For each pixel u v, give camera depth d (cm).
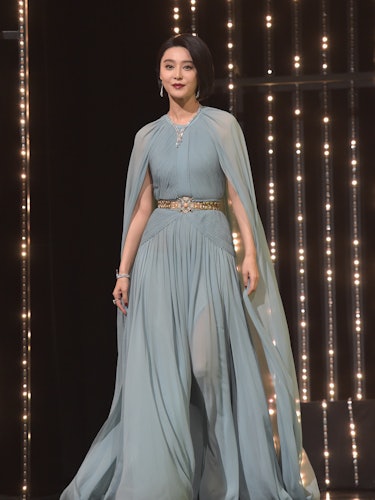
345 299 1377
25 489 1200
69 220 1325
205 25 1399
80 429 1327
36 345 1243
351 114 1388
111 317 1352
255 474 1014
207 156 1037
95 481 1055
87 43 1364
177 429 980
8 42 1225
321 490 1249
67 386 1318
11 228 1214
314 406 1287
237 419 1030
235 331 1031
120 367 1077
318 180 1389
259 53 1405
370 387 1365
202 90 1058
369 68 1390
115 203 1360
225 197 1081
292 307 1381
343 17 1396
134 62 1378
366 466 1258
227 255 1040
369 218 1379
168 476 962
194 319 1010
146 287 1023
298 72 1396
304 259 1381
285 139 1396
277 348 1049
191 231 1031
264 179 1395
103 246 1353
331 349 1370
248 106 1402
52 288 1265
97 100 1363
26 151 1220
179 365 1002
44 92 1268
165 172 1040
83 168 1350
